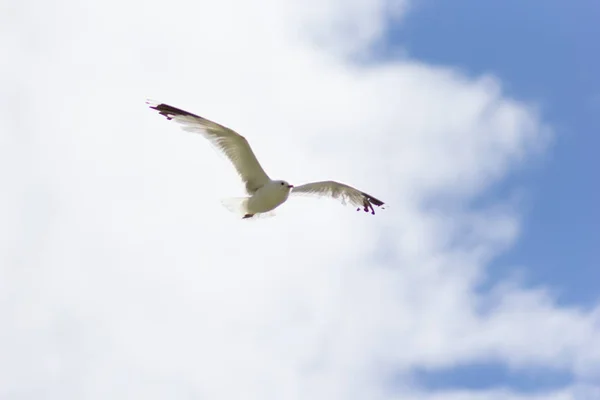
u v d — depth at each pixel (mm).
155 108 17656
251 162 18344
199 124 17828
